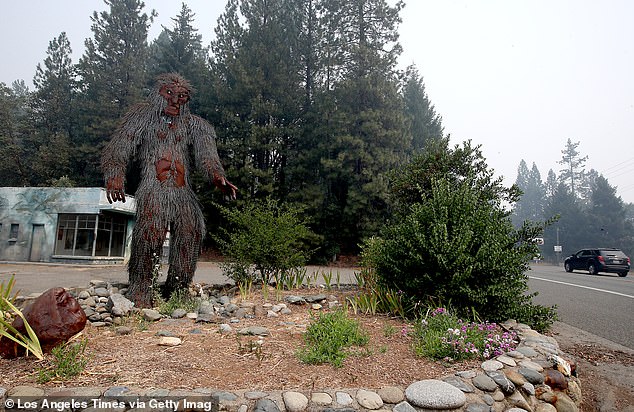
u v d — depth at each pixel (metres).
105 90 28.92
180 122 6.34
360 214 23.19
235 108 25.25
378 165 23.00
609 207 55.28
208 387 2.94
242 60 24.73
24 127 31.33
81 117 28.53
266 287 7.07
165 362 3.44
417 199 8.00
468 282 5.29
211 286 7.57
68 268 16.47
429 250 5.27
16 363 3.32
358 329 4.52
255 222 7.52
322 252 24.41
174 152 6.14
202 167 6.31
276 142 24.12
